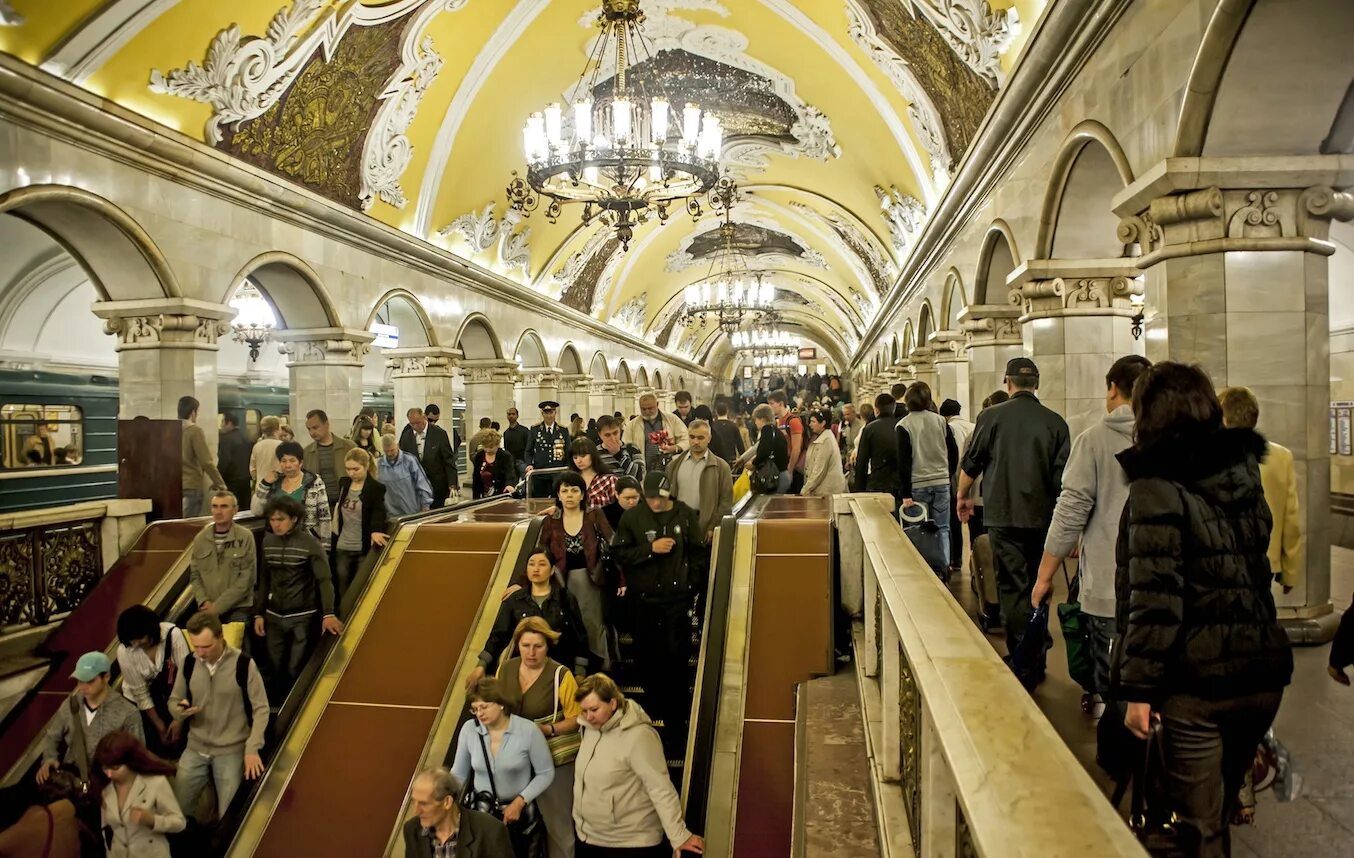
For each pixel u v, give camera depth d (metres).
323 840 4.51
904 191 14.34
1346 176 4.18
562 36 11.99
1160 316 4.66
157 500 6.69
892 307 21.17
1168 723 2.11
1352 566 7.01
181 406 7.55
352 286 11.24
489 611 5.60
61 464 11.41
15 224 9.94
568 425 22.39
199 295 8.37
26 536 5.70
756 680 4.72
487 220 14.78
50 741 4.75
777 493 8.73
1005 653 4.58
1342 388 9.17
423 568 6.00
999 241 9.00
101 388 12.08
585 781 3.79
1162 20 4.57
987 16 7.42
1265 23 3.75
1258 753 2.33
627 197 8.46
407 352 13.43
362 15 9.09
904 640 2.00
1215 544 2.06
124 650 4.95
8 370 10.75
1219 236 4.35
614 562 5.32
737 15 11.77
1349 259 8.91
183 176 8.06
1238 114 4.16
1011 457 4.19
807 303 39.56
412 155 11.93
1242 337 4.34
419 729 4.97
